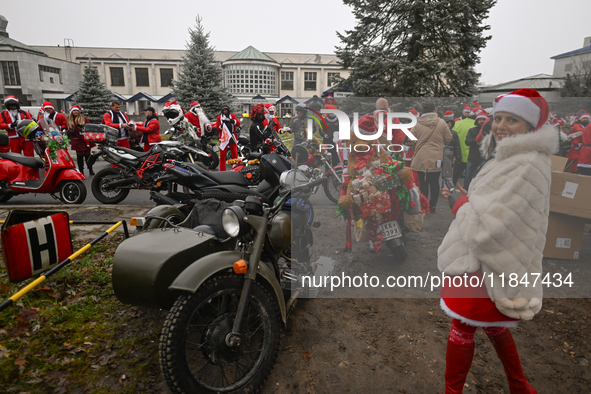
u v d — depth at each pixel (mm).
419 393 2135
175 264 2215
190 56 22234
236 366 2174
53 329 2553
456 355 1814
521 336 2664
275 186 3902
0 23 50781
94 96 25672
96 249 4008
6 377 2066
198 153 6324
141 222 2605
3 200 6289
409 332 2652
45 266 2881
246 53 51000
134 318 2775
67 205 5992
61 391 2049
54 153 6047
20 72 43625
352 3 15203
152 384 2139
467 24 14195
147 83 50906
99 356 2348
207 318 2229
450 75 12797
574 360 2432
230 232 2102
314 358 2404
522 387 1871
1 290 2969
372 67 12758
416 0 13648
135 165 5926
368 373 2281
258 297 2148
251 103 46531
